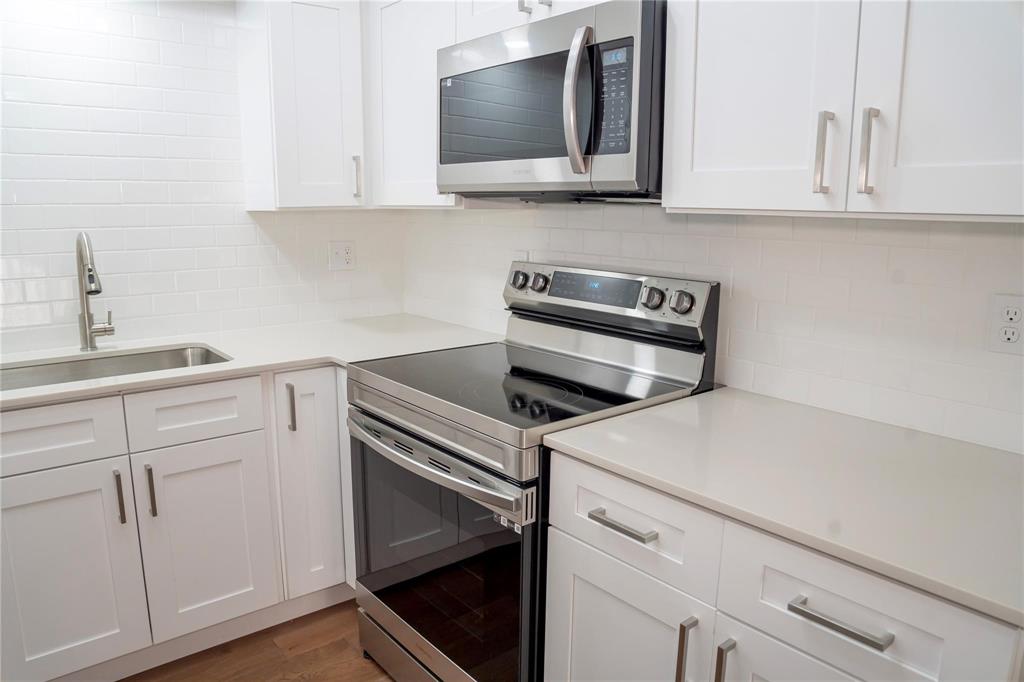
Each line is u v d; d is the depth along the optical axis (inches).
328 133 91.8
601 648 55.5
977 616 34.9
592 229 83.4
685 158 58.4
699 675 48.3
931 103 44.4
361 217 110.2
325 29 89.7
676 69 58.1
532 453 56.6
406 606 74.4
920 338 57.6
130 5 86.7
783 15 50.9
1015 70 40.8
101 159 86.9
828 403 64.2
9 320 83.1
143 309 92.4
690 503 46.9
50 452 68.8
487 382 71.2
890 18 45.4
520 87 68.4
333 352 86.2
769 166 53.0
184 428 76.5
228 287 98.8
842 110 48.4
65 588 71.7
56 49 82.4
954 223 54.7
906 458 52.0
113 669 77.9
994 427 54.2
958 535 40.1
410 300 115.7
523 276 86.9
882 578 38.1
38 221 83.6
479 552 62.5
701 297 68.6
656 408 64.6
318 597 92.4
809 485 46.9
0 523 67.2
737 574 44.9
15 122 80.9
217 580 81.7
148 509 75.5
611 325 78.1
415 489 70.4
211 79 93.7
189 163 93.4
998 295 53.0
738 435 57.1
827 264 62.8
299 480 86.0
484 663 63.8
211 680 79.4
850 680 40.1
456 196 81.1
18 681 70.2
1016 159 41.3
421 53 84.1
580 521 55.3
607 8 59.2
